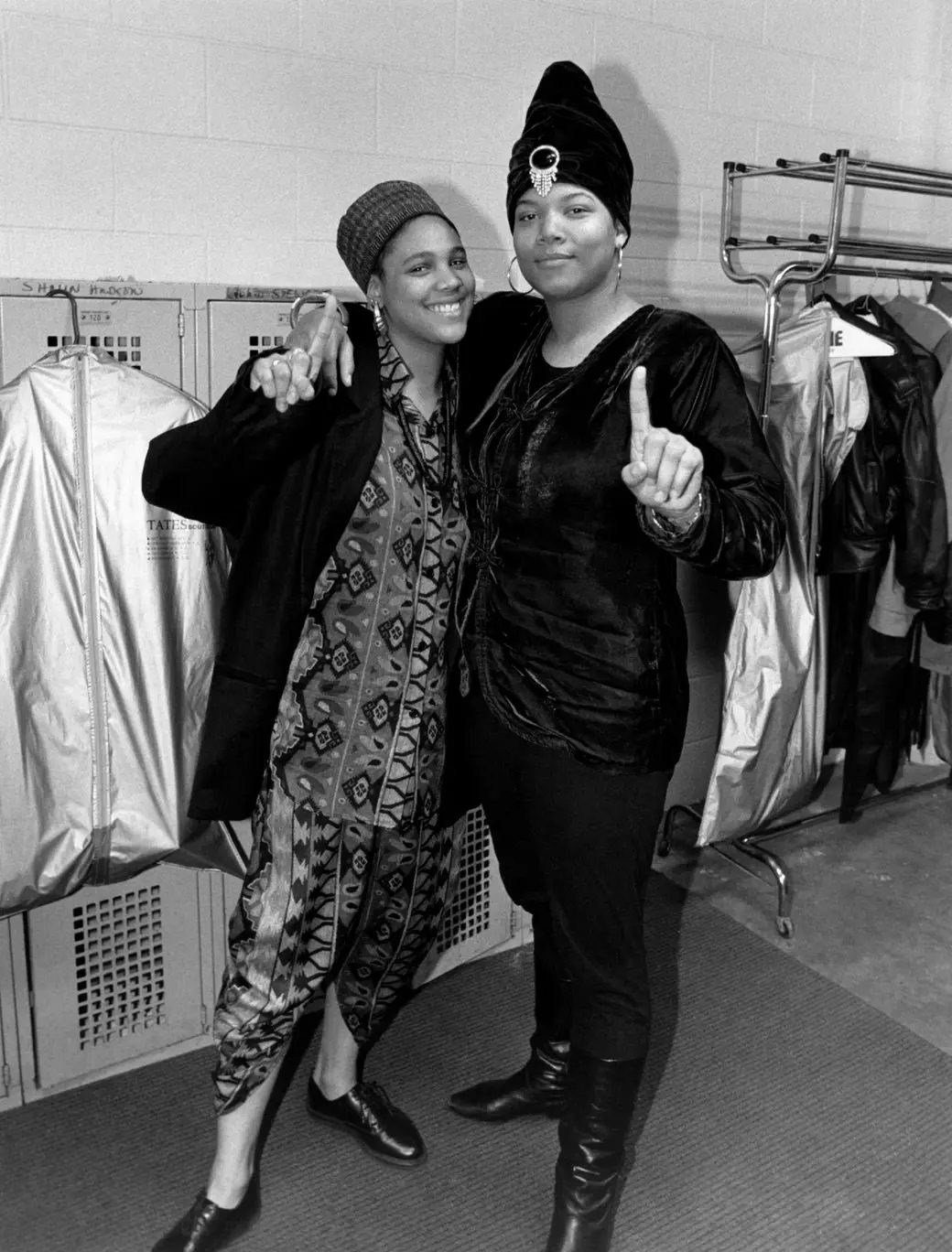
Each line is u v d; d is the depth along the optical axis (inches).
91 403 70.9
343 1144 80.2
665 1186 76.3
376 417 61.8
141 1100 84.2
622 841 64.8
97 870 74.5
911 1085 86.8
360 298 94.7
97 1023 85.4
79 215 82.5
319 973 68.8
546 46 102.3
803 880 117.0
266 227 90.4
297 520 62.8
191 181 86.4
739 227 120.6
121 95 82.6
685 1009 95.5
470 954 101.0
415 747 66.5
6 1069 82.2
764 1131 81.5
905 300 116.2
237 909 68.8
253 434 59.0
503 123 101.0
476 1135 81.2
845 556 105.4
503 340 68.1
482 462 64.7
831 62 122.7
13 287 74.9
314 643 65.1
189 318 81.1
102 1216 73.2
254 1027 67.4
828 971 101.7
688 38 111.7
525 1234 72.7
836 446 103.7
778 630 101.9
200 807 67.8
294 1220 73.3
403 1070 87.6
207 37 85.1
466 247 101.3
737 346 123.4
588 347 64.2
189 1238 69.4
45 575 70.7
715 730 128.7
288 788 66.2
